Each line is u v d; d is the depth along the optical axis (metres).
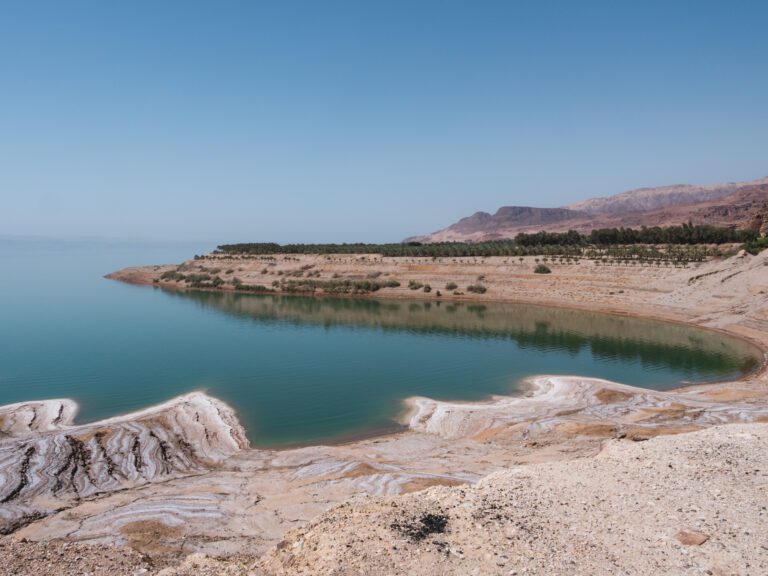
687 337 69.81
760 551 12.80
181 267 157.75
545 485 17.23
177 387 49.91
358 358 62.03
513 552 12.96
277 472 29.52
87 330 80.94
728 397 40.41
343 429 39.03
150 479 28.84
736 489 16.28
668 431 31.56
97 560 16.61
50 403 43.31
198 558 15.44
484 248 138.00
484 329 79.31
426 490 17.86
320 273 131.38
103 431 34.28
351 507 16.14
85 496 26.19
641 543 13.37
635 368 55.38
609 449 21.39
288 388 49.59
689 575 11.99
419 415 41.16
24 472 27.98
